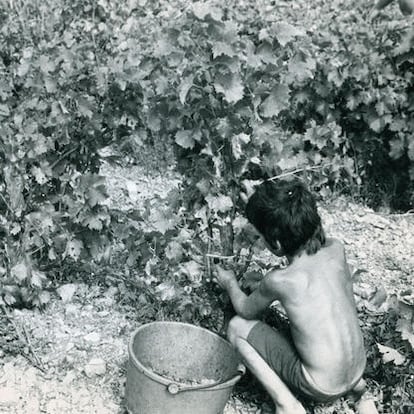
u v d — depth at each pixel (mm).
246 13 5031
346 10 6113
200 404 2971
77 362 3533
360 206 5602
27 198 3727
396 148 5293
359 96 5184
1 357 3508
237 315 3252
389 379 3279
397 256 4969
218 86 2916
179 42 2918
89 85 3568
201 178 3238
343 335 2959
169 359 3377
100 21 5168
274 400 3125
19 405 3256
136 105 3662
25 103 3488
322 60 5086
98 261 4113
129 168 5746
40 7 4547
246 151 3205
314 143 5012
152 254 3572
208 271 3439
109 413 3266
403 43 5031
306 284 2953
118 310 3934
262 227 3029
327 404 3229
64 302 3932
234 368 3174
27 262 3713
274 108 3092
